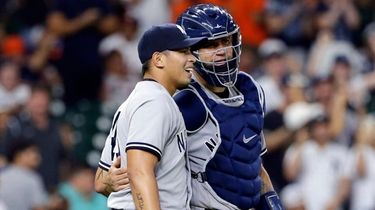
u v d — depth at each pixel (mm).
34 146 32812
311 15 46312
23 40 43438
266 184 17656
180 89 16016
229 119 16438
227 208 16469
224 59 16297
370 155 37250
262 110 16938
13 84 37844
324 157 36500
